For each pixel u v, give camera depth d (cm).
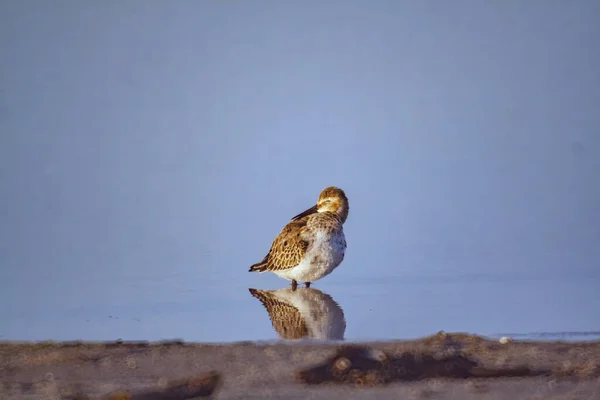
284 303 1680
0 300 1689
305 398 1207
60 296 1719
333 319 1564
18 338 1462
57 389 1245
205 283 1823
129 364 1330
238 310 1636
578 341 1398
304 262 1766
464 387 1233
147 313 1614
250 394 1220
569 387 1228
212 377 1277
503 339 1391
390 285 1791
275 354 1352
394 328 1501
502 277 1823
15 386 1257
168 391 1238
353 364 1304
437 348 1348
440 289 1750
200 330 1507
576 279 1803
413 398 1202
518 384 1239
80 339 1457
